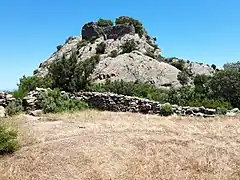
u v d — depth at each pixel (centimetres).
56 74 2767
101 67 4609
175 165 1113
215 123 1773
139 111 2244
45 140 1329
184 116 2044
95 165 1077
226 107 2583
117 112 2153
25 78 2783
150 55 5628
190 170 1084
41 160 1106
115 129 1542
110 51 6100
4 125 1340
